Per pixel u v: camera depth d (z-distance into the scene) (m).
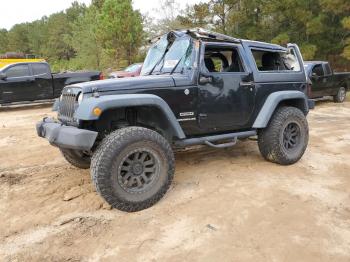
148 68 5.23
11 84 12.74
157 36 5.41
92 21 33.50
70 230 3.58
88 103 3.77
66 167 5.54
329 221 3.65
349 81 13.91
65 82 13.92
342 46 21.66
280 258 3.04
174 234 3.45
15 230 3.59
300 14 20.91
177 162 5.65
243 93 5.02
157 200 4.05
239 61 5.11
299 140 5.52
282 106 5.65
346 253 3.10
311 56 20.67
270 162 5.57
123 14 26.84
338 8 18.64
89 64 34.53
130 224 3.66
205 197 4.26
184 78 4.51
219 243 3.27
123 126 4.35
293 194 4.32
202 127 4.78
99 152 3.76
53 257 3.14
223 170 5.22
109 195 3.75
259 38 23.55
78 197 4.33
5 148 6.93
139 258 3.09
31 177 5.11
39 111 12.56
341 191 4.42
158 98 4.12
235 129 5.24
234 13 22.97
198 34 4.65
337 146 6.68
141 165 3.96
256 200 4.15
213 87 4.73
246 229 3.50
